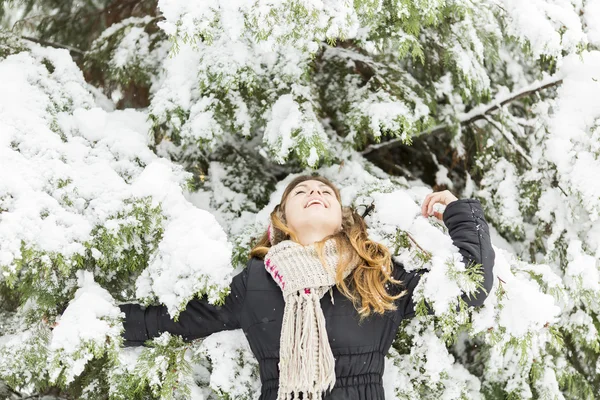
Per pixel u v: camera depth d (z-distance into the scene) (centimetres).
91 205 216
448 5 267
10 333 243
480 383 284
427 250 230
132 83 360
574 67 290
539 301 219
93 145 245
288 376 195
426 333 241
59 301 228
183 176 246
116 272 248
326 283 204
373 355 204
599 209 256
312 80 305
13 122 222
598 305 270
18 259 192
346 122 288
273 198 281
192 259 205
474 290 200
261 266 220
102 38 343
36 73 251
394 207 244
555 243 278
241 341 231
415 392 238
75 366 198
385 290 215
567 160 269
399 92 291
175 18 221
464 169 359
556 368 275
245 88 279
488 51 306
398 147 379
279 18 214
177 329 218
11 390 293
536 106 302
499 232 311
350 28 216
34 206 201
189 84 271
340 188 281
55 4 372
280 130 261
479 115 332
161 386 216
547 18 274
